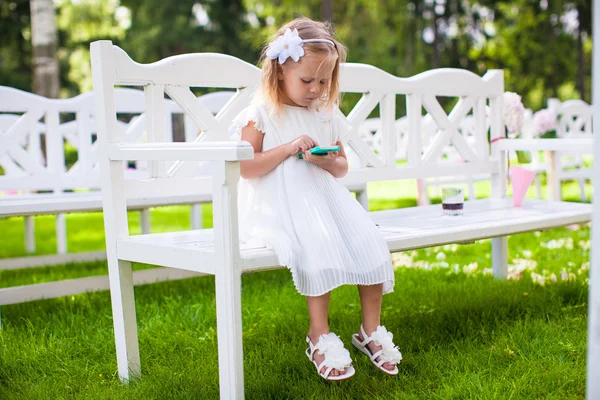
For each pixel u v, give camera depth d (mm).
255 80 2811
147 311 3309
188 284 3936
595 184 1446
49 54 9711
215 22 21750
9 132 3811
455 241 2588
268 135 2359
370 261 2166
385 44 19406
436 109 3398
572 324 2783
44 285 3365
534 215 3012
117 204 2395
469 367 2379
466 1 21188
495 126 3668
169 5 20828
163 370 2406
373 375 2354
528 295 3238
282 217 2197
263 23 21859
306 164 2314
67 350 2713
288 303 3260
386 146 3232
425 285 3602
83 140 4117
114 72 2398
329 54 2258
